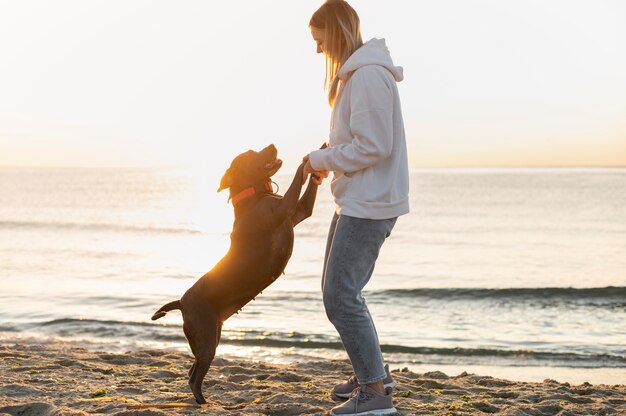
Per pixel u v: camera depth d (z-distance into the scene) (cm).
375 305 1447
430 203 6675
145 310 1332
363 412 354
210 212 5384
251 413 381
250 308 1330
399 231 3666
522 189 10481
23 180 15925
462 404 430
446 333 1150
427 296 1545
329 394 439
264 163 368
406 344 1043
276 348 996
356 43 345
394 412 365
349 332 346
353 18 344
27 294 1495
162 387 467
